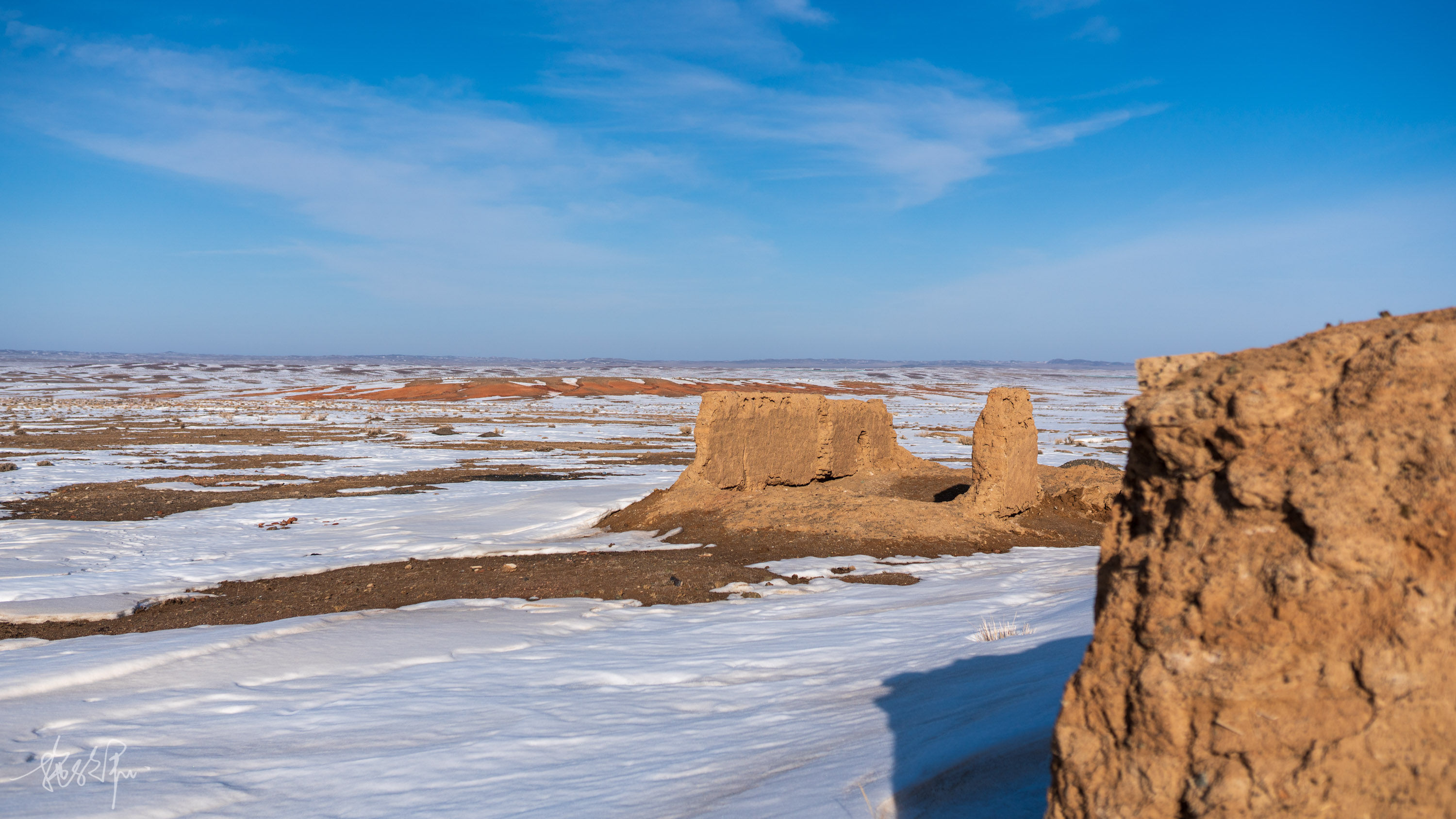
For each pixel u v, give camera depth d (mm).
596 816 3961
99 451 35781
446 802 4312
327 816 4207
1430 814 2199
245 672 7426
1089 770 2691
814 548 15328
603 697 6430
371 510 21297
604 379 100062
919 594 11133
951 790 3604
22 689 6734
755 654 7695
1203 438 2693
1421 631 2287
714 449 19812
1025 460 18125
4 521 18812
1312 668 2389
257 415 60562
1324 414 2527
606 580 12945
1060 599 9023
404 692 6699
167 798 4445
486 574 13617
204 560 15172
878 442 24516
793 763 4453
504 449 39031
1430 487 2322
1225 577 2541
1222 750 2441
